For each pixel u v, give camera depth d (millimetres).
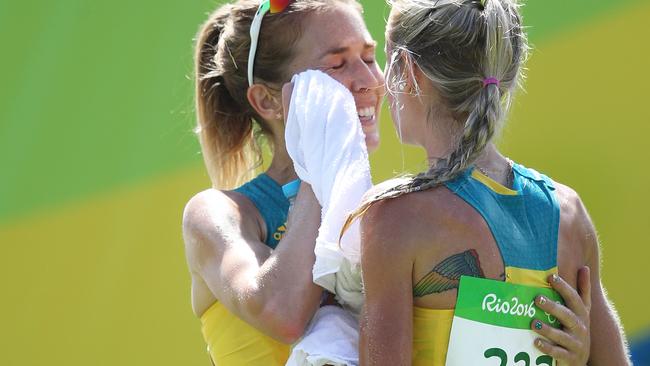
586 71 15336
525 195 7422
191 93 15844
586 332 7434
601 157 15305
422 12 7352
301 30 9148
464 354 7020
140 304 15977
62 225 15938
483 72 7195
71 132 15883
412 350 7074
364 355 7113
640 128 15148
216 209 8945
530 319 7215
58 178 15898
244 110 9805
